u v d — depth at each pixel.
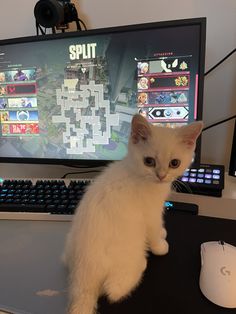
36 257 0.48
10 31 0.91
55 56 0.72
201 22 0.62
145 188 0.48
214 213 0.60
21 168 0.88
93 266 0.43
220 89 0.78
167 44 0.65
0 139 0.81
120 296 0.41
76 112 0.74
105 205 0.46
